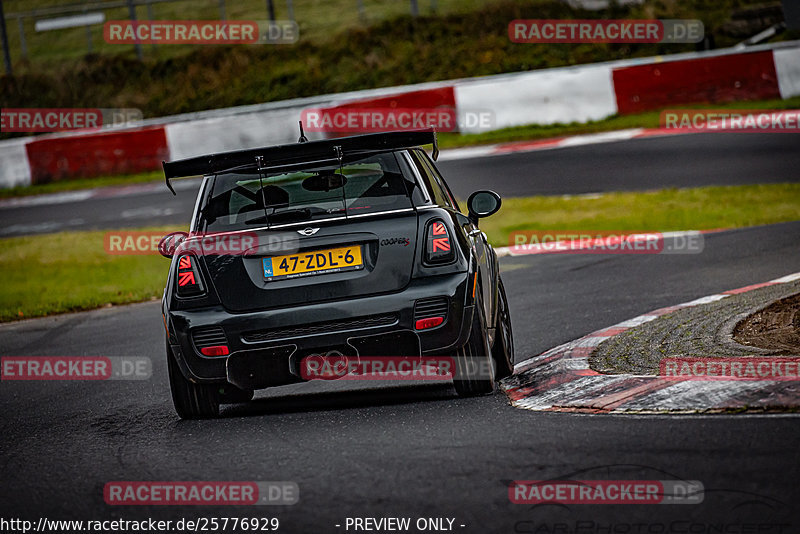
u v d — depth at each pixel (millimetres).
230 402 22516
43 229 73750
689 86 91125
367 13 135375
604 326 27484
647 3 121375
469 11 125188
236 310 19156
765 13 113312
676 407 16641
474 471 14094
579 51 114562
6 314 45625
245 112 97312
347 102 91625
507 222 56938
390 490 13586
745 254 39500
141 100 119375
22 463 17875
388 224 19250
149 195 84250
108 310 44562
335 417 19078
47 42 143000
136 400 24016
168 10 147250
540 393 19156
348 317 18875
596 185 66812
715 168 68125
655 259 41469
